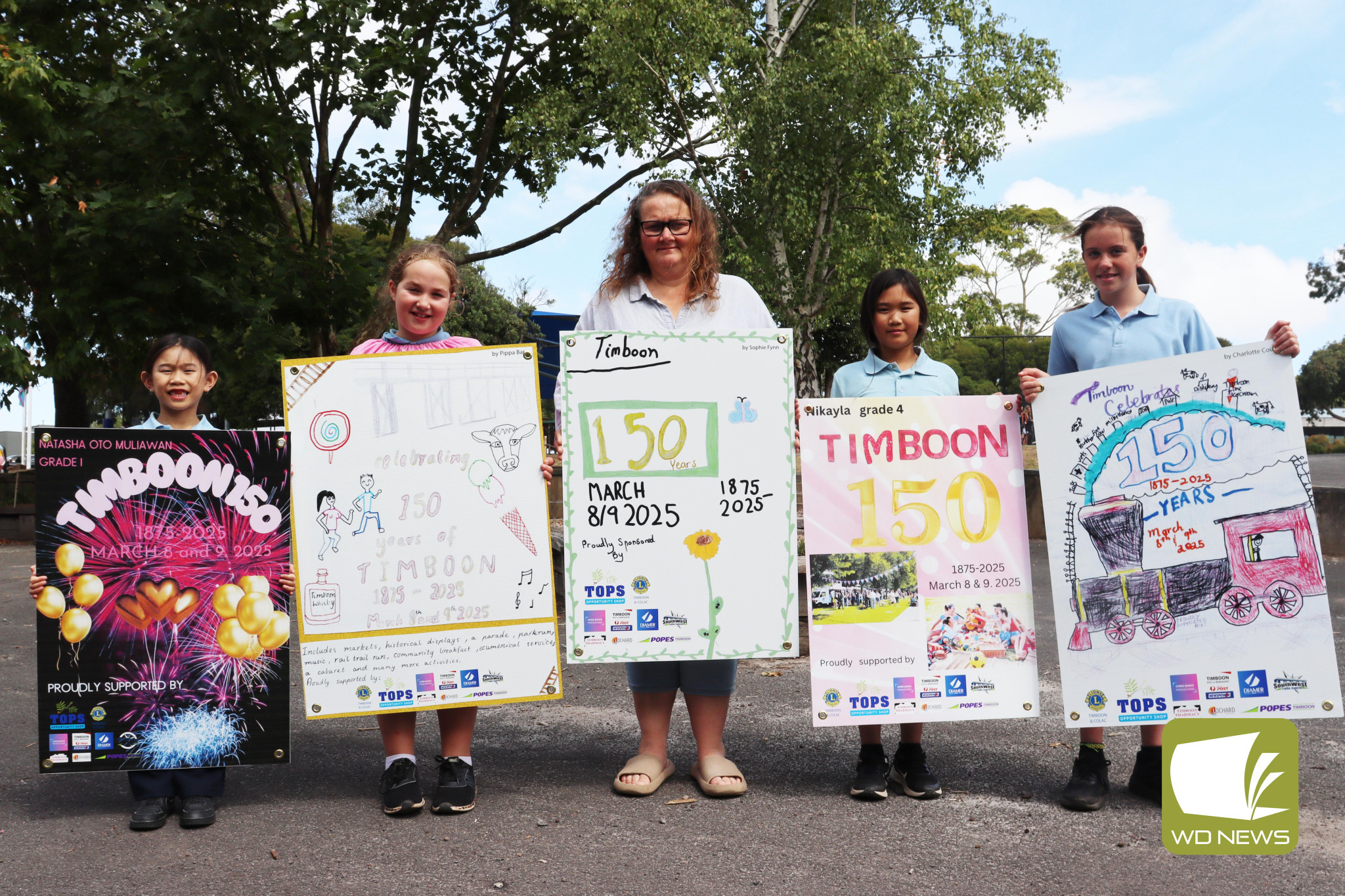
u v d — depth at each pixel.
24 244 12.13
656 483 3.43
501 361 3.46
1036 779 3.53
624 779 3.40
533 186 15.88
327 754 4.01
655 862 2.76
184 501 3.28
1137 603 3.29
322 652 3.31
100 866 2.76
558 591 7.16
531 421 3.46
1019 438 3.50
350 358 3.42
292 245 12.16
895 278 3.60
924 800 3.31
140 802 3.17
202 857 2.82
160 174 11.14
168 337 3.55
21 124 11.91
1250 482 3.23
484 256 15.15
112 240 10.48
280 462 3.35
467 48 15.05
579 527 3.40
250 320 10.93
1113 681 3.28
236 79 11.33
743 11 17.66
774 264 16.55
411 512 3.39
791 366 3.49
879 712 3.37
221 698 3.24
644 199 3.57
